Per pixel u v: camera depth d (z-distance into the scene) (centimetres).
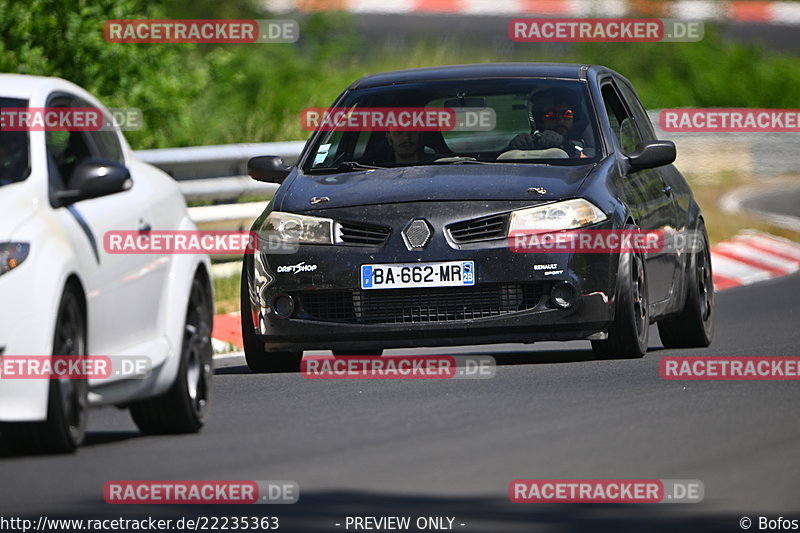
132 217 2675
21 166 2509
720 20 16612
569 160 3600
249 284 3528
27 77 2758
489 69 3891
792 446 2391
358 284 3403
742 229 7731
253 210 5656
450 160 3634
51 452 2414
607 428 2564
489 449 2386
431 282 3378
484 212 3406
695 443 2419
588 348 3988
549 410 2777
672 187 4009
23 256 2341
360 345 3425
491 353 3997
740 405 2806
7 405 2316
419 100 3766
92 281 2483
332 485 2134
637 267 3525
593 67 3947
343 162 3703
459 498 2044
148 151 5328
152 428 2717
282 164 3806
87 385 2464
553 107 3719
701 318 3981
